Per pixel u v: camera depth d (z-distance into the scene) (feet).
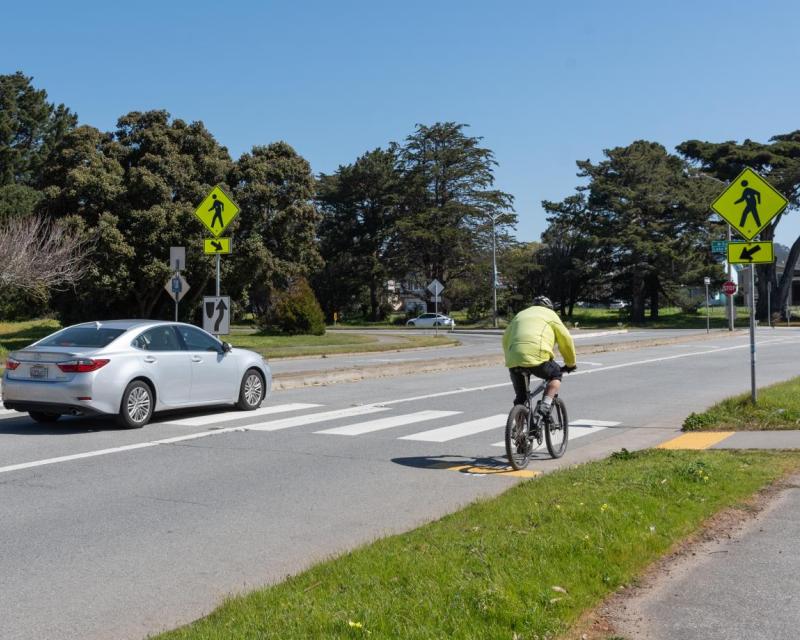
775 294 242.78
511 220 279.28
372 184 297.12
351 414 46.11
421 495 26.86
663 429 41.39
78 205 129.59
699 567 18.33
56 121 255.91
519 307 293.84
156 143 135.13
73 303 135.44
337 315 291.79
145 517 23.94
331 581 16.56
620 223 253.85
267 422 42.60
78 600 17.39
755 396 41.37
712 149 234.38
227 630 14.06
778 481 26.68
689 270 246.68
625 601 16.30
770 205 39.65
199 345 43.75
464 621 14.10
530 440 31.45
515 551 17.92
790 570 18.06
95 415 39.58
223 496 26.55
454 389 60.54
